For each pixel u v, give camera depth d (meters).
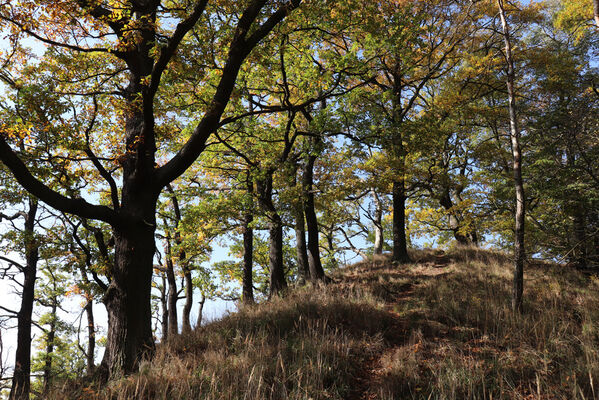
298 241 17.09
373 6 9.59
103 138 12.30
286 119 16.02
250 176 14.04
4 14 7.02
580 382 5.49
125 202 8.48
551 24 18.84
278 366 6.03
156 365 6.47
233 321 9.27
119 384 5.70
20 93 8.28
